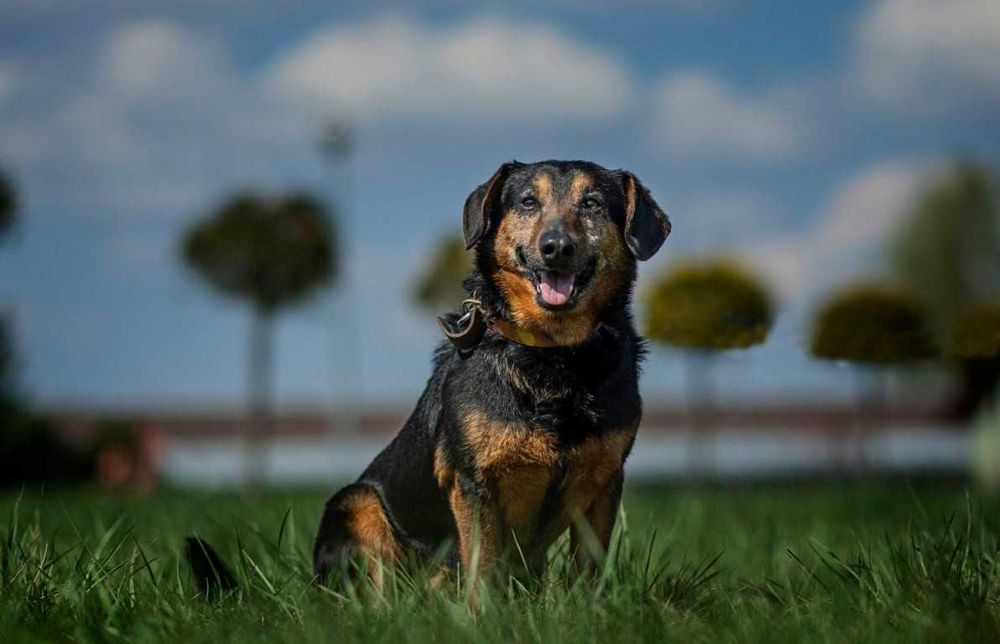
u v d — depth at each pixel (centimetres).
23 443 2609
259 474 3341
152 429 2881
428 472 607
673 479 2594
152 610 512
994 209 3753
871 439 2784
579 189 594
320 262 3153
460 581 562
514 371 563
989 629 447
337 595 519
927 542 576
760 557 695
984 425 2353
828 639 446
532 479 571
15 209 2392
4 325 2638
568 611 487
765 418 3406
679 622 488
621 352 583
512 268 591
